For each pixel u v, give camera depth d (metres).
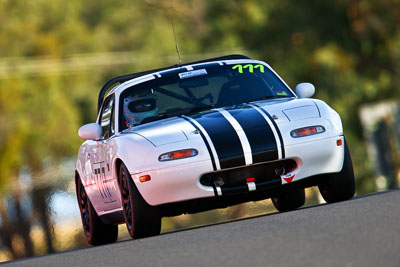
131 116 26.84
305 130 23.94
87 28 117.44
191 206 23.94
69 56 113.19
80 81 111.62
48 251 98.25
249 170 23.52
